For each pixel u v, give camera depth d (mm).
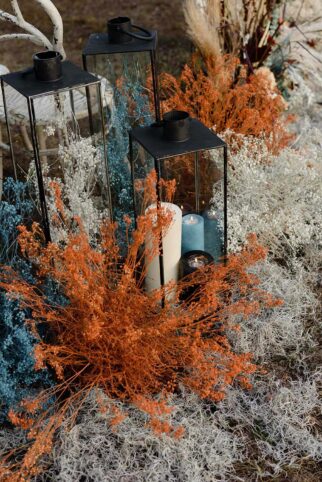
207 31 3006
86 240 2049
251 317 2344
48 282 2201
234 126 2975
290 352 2309
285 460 1957
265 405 2098
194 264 2201
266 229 2619
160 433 1882
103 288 1935
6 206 2148
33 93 1960
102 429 1967
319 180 2719
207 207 2373
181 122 1963
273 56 3428
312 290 2557
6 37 2520
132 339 1859
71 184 2285
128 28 2439
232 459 1941
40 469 1835
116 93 2611
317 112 3557
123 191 2502
